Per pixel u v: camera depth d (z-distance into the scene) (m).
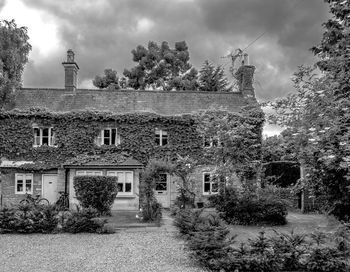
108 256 10.69
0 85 24.98
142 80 49.22
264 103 13.78
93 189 19.88
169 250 11.52
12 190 25.55
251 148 20.86
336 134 9.48
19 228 14.91
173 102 28.62
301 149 11.43
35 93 28.09
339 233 9.08
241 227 16.77
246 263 8.76
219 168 19.55
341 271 8.77
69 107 27.28
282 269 8.86
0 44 24.59
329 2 10.66
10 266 9.51
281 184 25.67
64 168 25.31
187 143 26.67
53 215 15.18
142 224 16.89
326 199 11.85
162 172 19.44
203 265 9.42
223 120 20.86
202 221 12.93
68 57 28.77
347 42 9.45
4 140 25.83
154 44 50.59
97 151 26.28
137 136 26.58
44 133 26.52
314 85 11.31
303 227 16.67
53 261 10.07
